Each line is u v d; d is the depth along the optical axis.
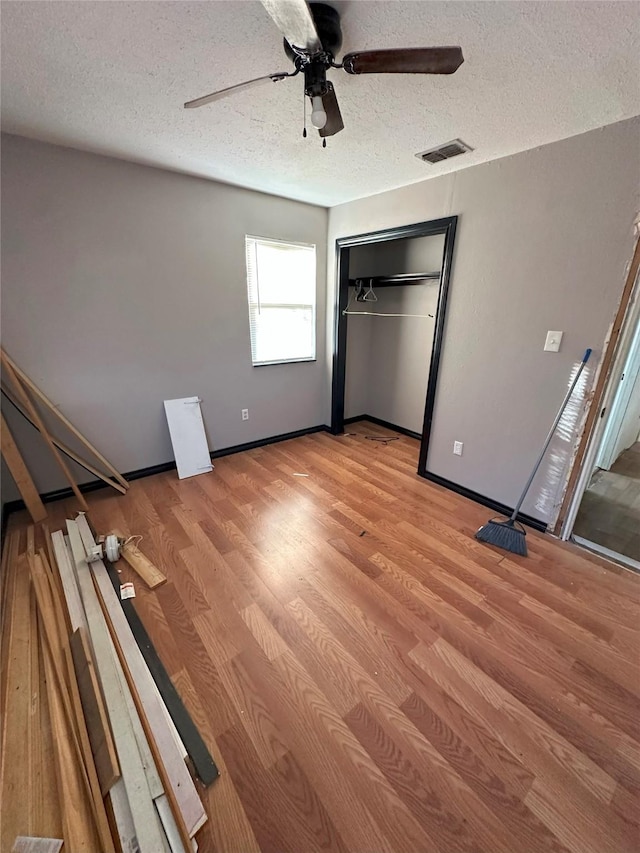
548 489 2.36
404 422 4.29
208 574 1.99
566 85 1.46
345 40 1.27
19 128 1.98
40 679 1.39
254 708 1.33
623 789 1.12
